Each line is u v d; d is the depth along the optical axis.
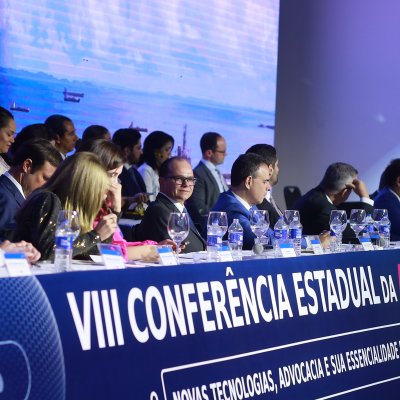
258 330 5.18
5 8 11.94
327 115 17.61
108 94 13.45
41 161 6.31
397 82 16.73
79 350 4.01
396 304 6.61
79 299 4.04
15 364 3.71
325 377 5.72
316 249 6.20
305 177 17.69
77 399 3.98
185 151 14.87
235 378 4.96
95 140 6.11
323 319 5.77
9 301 3.72
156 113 14.30
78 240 5.17
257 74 16.12
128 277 4.32
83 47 13.01
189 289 4.71
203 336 4.76
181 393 4.58
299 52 17.80
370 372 6.21
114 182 6.05
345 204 10.98
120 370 4.22
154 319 4.45
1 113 8.59
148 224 7.14
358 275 6.21
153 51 14.19
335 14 17.52
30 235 5.11
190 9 14.81
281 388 5.32
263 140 16.31
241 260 5.13
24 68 12.20
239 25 15.75
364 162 17.19
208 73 15.20
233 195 7.51
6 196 6.29
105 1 13.33
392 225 9.73
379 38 16.95
